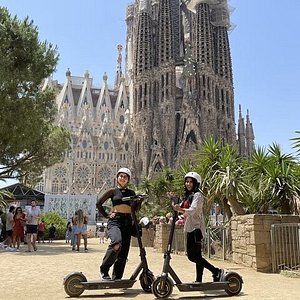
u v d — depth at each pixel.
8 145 29.16
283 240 14.16
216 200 23.92
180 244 22.20
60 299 8.23
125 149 136.38
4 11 27.92
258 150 21.77
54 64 29.58
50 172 125.56
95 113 146.88
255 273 13.50
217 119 128.62
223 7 135.12
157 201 50.34
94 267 14.20
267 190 19.78
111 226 9.19
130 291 9.23
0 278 11.29
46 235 40.81
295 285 10.49
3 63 25.91
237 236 16.22
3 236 29.39
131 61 158.50
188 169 26.14
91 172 130.38
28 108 28.48
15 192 39.78
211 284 8.77
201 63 127.88
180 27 139.12
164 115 123.12
